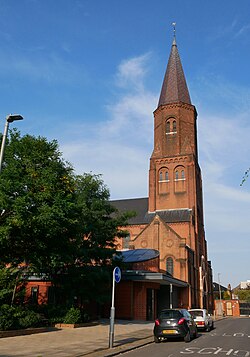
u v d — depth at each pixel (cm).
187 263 4916
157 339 1873
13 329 1864
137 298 3509
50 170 1988
